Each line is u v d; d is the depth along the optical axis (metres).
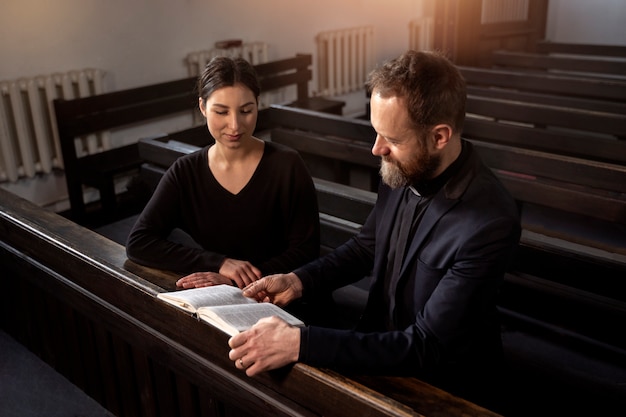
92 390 2.59
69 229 2.44
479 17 7.39
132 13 5.29
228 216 2.14
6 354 2.92
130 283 2.01
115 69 5.29
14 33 4.58
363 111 8.04
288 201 2.15
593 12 8.94
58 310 2.57
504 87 5.82
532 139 4.12
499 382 1.70
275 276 1.87
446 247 1.52
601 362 2.72
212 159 2.12
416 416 1.34
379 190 1.82
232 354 1.52
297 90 6.48
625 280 2.56
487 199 1.50
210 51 5.86
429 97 1.40
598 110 4.88
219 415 1.95
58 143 4.88
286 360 1.50
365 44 7.56
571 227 4.32
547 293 2.76
